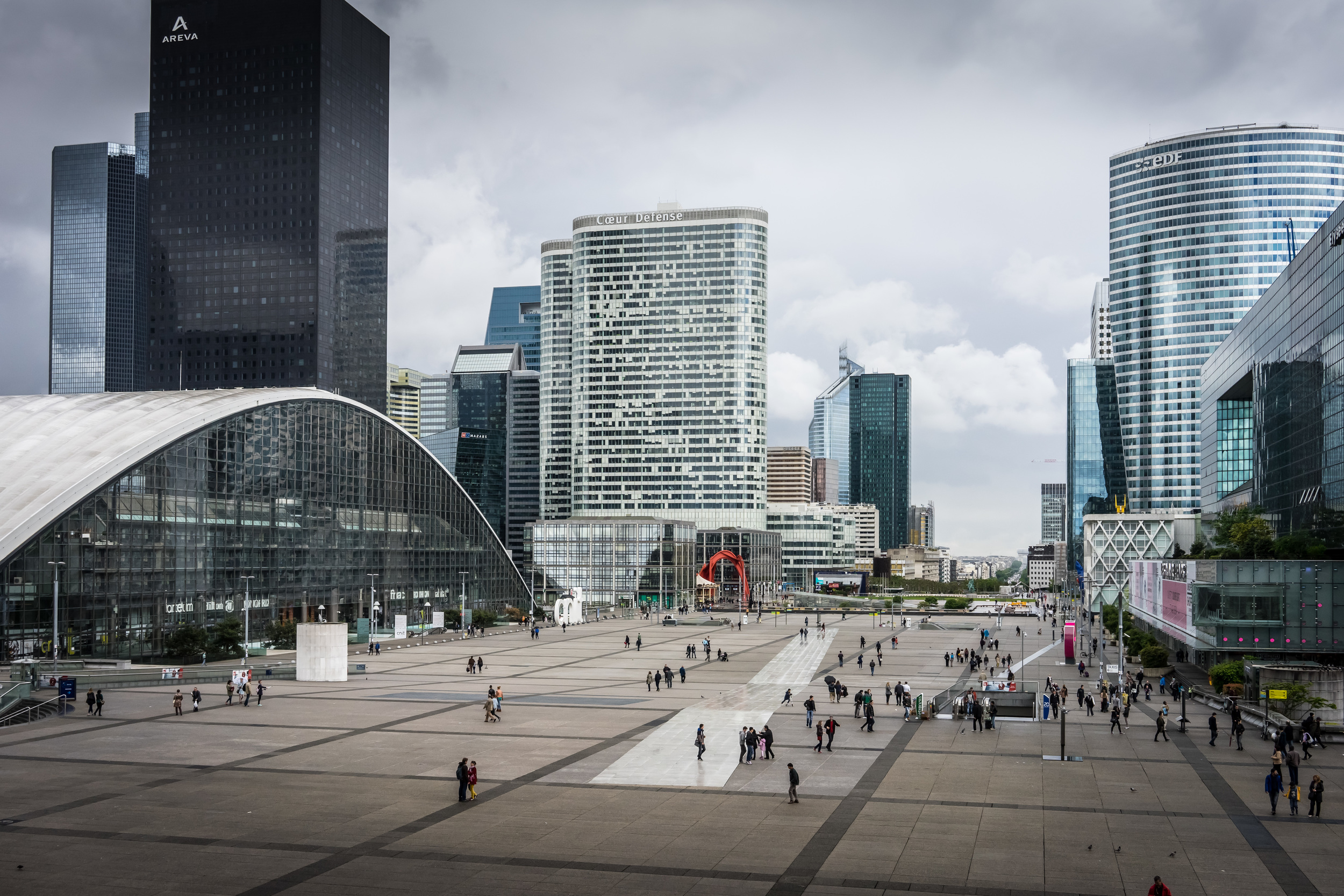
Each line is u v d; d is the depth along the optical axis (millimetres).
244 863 43875
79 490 121625
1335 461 135875
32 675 93062
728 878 42375
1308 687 79250
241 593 147500
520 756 66562
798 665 129500
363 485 176375
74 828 49094
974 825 50562
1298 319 154000
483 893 40469
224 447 145250
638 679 111938
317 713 84562
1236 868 43938
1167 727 80812
